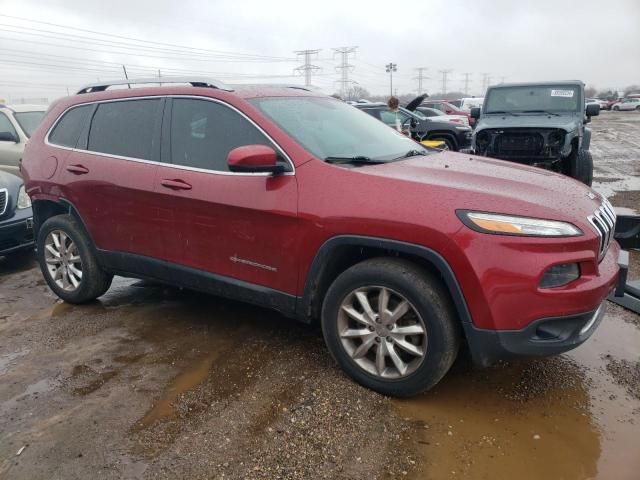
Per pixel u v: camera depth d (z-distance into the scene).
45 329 3.97
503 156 9.42
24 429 2.72
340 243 2.87
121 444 2.58
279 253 3.12
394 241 2.72
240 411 2.83
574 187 3.18
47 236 4.44
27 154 4.47
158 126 3.67
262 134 3.22
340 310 2.99
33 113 8.80
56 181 4.16
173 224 3.55
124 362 3.41
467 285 2.58
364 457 2.46
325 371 3.21
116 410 2.87
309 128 3.41
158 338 3.75
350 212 2.82
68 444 2.59
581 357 3.37
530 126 9.02
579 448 2.51
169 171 3.53
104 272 4.28
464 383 3.08
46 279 4.53
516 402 2.89
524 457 2.46
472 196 2.67
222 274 3.42
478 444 2.55
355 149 3.42
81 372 3.30
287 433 2.64
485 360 2.69
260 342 3.64
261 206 3.09
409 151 3.74
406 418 2.75
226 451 2.52
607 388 3.01
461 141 13.11
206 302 4.42
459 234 2.57
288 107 3.53
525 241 2.52
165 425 2.72
